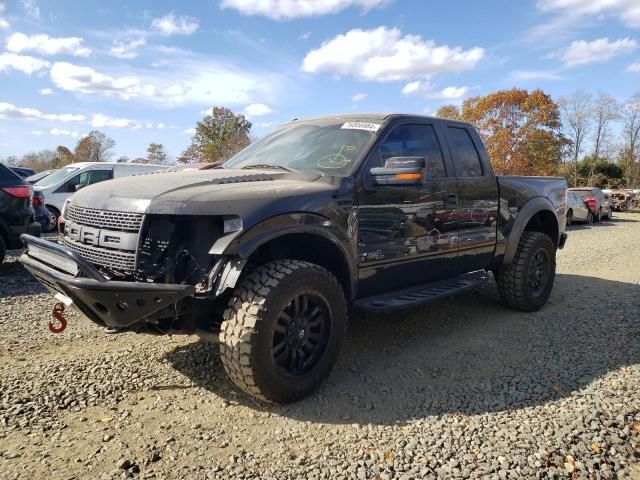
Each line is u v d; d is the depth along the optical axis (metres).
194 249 3.28
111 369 3.87
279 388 3.25
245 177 3.72
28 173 22.53
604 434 3.01
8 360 4.03
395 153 4.28
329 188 3.68
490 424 3.13
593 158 55.50
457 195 4.76
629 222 24.36
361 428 3.08
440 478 2.58
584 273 8.37
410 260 4.33
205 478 2.57
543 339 4.79
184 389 3.58
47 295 6.17
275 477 2.58
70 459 2.71
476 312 5.73
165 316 3.15
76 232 3.54
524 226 5.55
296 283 3.29
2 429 2.99
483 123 40.62
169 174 3.89
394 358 4.27
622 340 4.73
